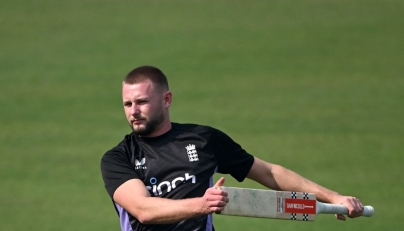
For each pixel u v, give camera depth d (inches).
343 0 4384.8
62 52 3735.2
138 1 4522.6
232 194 687.1
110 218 1877.5
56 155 2458.2
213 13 4276.6
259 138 2559.1
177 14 4284.0
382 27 3929.6
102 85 3265.3
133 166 766.5
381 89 3095.5
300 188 812.0
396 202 1931.6
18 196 2080.5
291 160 2329.0
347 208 779.4
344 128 2657.5
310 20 4092.0
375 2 4325.8
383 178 2142.0
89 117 2866.6
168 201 685.3
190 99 3031.5
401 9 4192.9
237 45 3767.2
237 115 2824.8
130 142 783.1
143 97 755.4
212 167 778.8
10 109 2992.1
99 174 2271.2
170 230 751.1
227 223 1766.7
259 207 700.7
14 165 2373.3
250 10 4311.0
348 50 3636.8
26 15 4298.7
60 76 3408.0
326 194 804.0
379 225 1747.0
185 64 3516.2
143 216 695.7
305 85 3186.5
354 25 3981.3
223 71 3410.4
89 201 2026.3
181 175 762.8
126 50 3740.2
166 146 773.3
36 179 2234.3
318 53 3612.2
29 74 3444.9
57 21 4190.5
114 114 2896.2
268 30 3973.9
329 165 2277.3
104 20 4200.3
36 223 1845.5
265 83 3225.9
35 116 2901.1
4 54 3727.9
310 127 2672.2
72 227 1804.9
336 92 3075.8
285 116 2807.6
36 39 3929.6
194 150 775.7
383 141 2498.8
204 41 3838.6
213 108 2908.5
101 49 3764.8
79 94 3157.0
